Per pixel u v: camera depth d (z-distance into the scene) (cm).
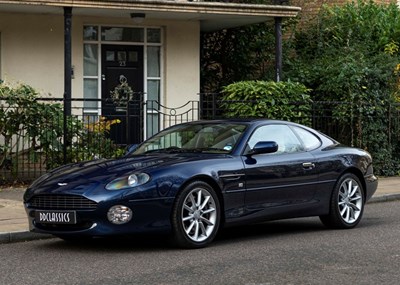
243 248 895
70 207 850
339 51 2006
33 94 1438
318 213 1024
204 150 969
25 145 1466
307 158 1009
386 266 777
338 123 1769
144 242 946
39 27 1706
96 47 1788
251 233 1028
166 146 1020
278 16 1756
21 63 1694
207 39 2053
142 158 934
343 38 2111
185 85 1862
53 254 870
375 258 820
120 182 848
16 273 761
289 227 1089
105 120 1576
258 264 790
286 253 857
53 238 998
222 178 905
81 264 802
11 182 1445
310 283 699
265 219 960
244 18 1786
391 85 1839
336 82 1784
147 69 1845
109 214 834
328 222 1055
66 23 1556
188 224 883
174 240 873
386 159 1791
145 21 1808
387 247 891
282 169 971
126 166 891
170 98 1848
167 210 858
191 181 880
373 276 729
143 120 1664
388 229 1044
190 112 1862
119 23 1792
